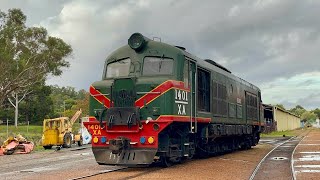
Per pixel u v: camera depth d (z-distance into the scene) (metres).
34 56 51.22
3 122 91.12
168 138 13.58
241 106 22.69
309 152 21.70
